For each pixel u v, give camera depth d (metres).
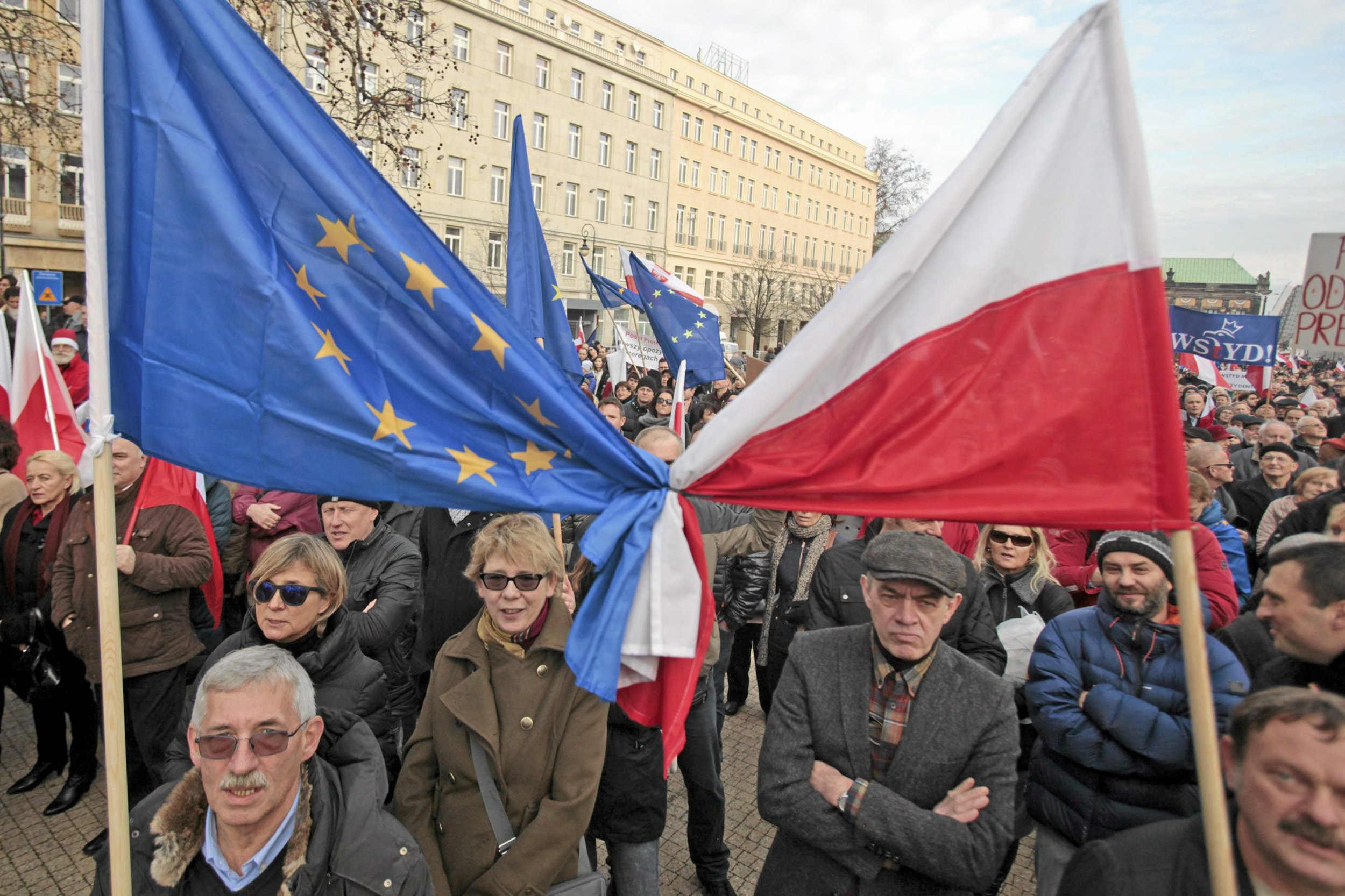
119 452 3.52
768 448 2.00
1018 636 3.18
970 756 2.15
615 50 42.00
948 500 1.89
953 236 1.92
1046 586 3.38
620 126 40.06
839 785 2.13
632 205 41.84
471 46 32.75
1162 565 2.45
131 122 2.00
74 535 3.55
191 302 2.03
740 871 3.65
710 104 46.25
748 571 4.34
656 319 8.15
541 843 2.20
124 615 3.51
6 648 3.92
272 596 2.52
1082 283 1.85
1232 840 1.55
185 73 2.01
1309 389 12.60
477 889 2.22
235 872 1.84
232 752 1.75
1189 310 11.18
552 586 2.40
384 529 3.65
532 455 2.13
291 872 1.78
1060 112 1.85
